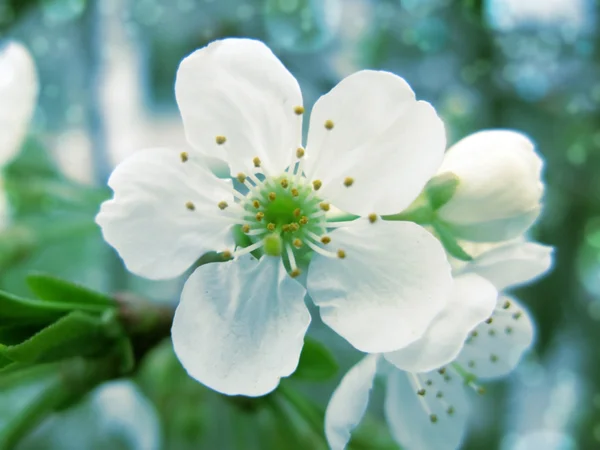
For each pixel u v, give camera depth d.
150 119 0.14
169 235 0.08
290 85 0.08
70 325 0.08
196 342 0.08
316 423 0.10
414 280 0.08
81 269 0.13
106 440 0.13
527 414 0.13
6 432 0.09
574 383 0.13
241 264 0.09
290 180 0.09
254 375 0.08
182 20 0.13
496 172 0.09
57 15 0.13
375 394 0.12
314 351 0.09
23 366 0.08
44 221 0.12
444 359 0.08
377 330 0.08
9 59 0.11
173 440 0.11
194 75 0.08
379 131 0.08
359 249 0.08
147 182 0.08
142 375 0.11
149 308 0.09
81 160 0.13
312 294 0.09
